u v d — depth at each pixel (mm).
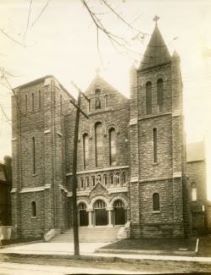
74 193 25484
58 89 43656
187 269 17750
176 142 35438
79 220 41250
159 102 37406
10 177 49094
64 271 17844
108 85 41844
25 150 43656
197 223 52656
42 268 19125
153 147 36719
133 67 39188
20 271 18109
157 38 38844
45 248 29953
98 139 41812
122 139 40031
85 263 20938
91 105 42531
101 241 35625
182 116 36125
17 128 43531
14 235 41781
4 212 47062
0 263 21969
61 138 42906
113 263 20641
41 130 42812
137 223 35938
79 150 42562
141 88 38500
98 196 40250
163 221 34719
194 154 56969
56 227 40125
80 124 42906
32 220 41594
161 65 37625
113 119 40875
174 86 36656
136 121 37969
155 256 22062
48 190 40531
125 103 40531
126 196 38531
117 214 39125
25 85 44625
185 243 28562
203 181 54688
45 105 42625
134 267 18906
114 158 40469
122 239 34719
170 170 35344
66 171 43062
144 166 36844
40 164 42312
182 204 34031
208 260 19750
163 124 36531
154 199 35844
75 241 24375
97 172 40906
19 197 42969
